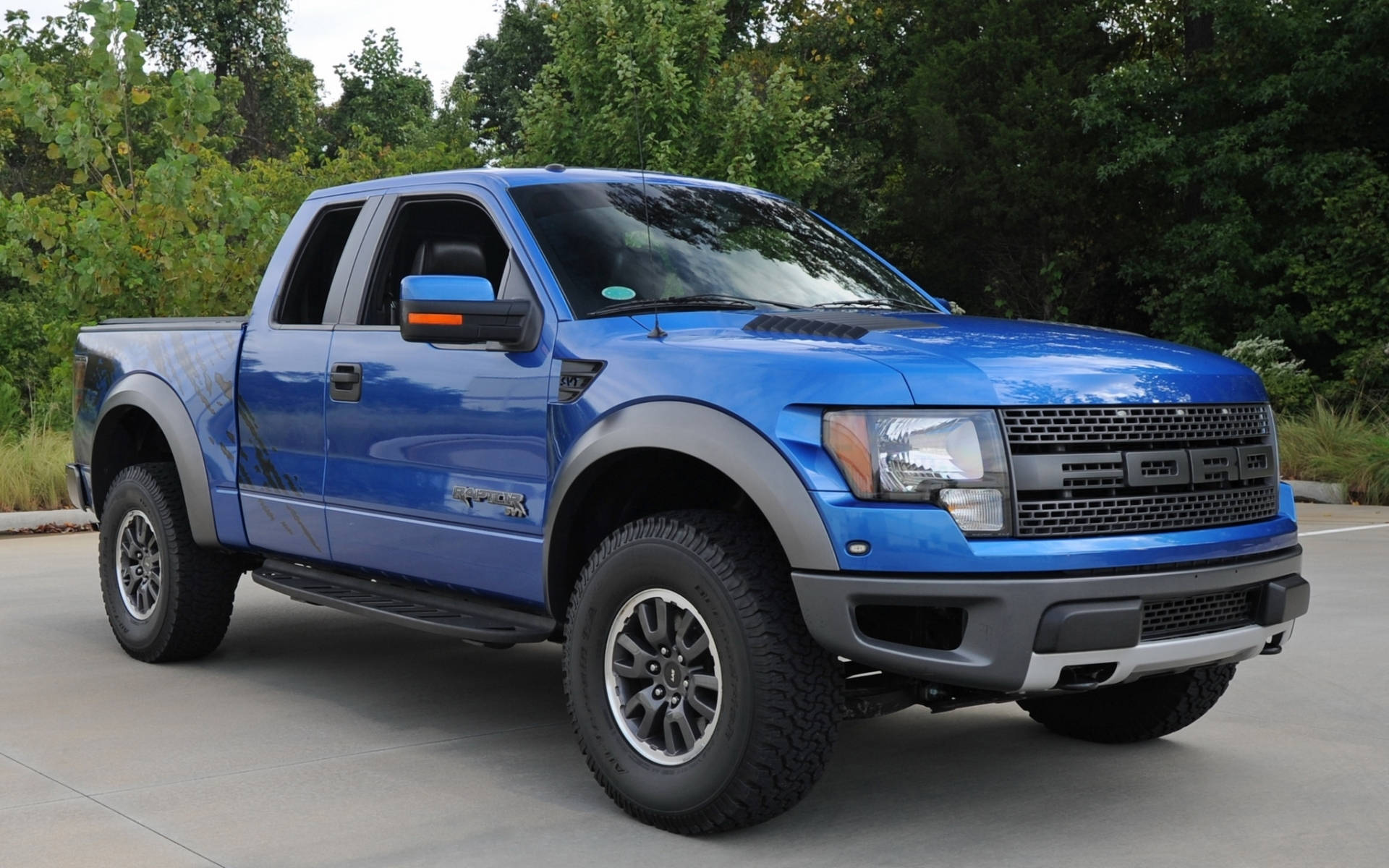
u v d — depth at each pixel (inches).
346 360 194.1
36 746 181.5
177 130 567.2
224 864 136.4
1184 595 141.0
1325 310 757.3
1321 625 268.4
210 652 236.8
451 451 176.4
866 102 1198.9
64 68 1512.1
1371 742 185.5
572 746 184.1
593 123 850.1
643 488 165.9
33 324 969.5
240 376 214.5
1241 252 805.2
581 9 866.1
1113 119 880.3
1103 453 139.9
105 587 243.1
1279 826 149.4
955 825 149.9
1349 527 439.5
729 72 1176.2
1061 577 134.3
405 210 199.5
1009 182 995.3
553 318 167.3
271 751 180.2
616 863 137.4
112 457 253.0
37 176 1524.4
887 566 133.2
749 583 139.6
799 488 136.0
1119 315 1083.3
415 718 199.2
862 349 144.5
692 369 147.9
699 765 142.7
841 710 141.5
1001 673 132.9
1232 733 190.9
